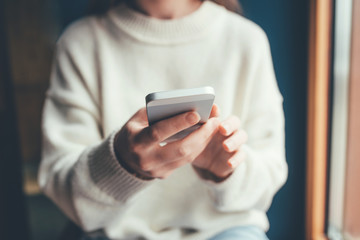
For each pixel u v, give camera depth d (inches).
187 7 31.9
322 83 40.4
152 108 17.1
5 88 43.9
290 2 42.3
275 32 43.0
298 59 43.4
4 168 44.2
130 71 31.5
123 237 30.2
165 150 20.0
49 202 56.4
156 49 31.4
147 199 31.0
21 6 49.1
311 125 42.2
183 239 31.0
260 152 30.6
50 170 28.8
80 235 33.1
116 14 32.0
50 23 49.4
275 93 33.2
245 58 31.8
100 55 31.2
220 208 29.0
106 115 30.5
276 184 30.5
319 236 44.3
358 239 39.8
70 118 30.3
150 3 31.0
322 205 43.8
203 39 31.5
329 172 42.8
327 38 39.4
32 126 54.4
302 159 45.8
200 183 30.8
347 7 38.0
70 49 31.5
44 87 52.7
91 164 24.6
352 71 38.7
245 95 31.8
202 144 21.6
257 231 30.7
